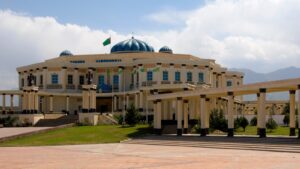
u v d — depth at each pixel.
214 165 33.25
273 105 126.88
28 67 119.94
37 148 57.25
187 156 41.69
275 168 30.66
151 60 107.38
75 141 68.50
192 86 93.00
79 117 94.25
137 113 90.00
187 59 112.44
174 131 83.19
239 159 37.66
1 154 47.09
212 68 114.69
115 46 126.94
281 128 89.44
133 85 112.12
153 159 39.06
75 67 117.25
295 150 44.84
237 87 64.94
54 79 115.81
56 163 36.91
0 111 113.25
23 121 100.12
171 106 96.00
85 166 34.28
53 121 99.19
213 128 80.31
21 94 114.31
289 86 58.12
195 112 86.81
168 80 107.38
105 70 117.31
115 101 112.75
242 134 73.06
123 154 45.47
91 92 96.44
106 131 79.31
